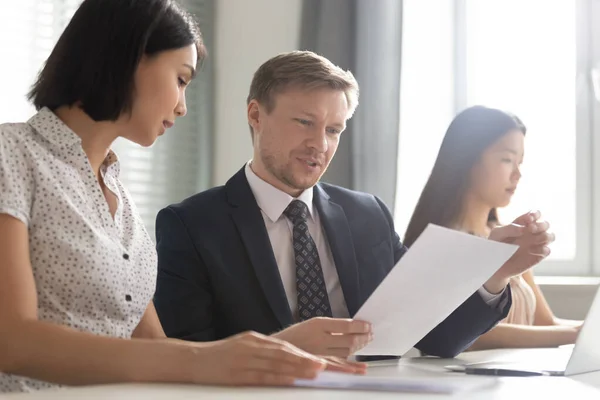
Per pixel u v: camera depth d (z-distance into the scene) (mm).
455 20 3299
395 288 1234
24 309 1099
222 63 3166
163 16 1322
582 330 1227
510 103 3301
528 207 3283
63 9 2912
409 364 1453
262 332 1673
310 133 1739
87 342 1036
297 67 1750
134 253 1396
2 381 1270
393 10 3102
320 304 1724
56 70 1316
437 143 3279
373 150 3047
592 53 3203
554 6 3262
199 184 3129
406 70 3283
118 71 1297
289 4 3166
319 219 1822
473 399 957
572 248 3252
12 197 1192
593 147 3219
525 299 2494
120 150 2975
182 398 882
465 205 2455
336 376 1004
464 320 1642
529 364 1420
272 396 912
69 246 1260
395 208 3057
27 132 1298
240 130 3168
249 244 1715
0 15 2801
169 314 1688
